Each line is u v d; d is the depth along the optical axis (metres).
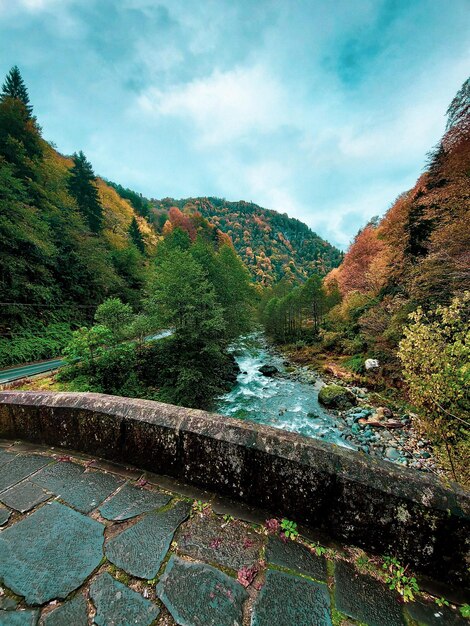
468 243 8.80
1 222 12.80
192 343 9.98
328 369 15.47
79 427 2.25
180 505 1.68
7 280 13.56
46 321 15.42
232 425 1.85
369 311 15.59
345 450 1.65
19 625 1.00
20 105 26.41
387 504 1.39
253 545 1.40
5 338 12.31
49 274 16.72
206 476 1.81
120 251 28.44
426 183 13.66
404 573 1.29
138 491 1.80
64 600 1.10
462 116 10.57
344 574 1.27
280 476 1.61
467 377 2.88
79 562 1.28
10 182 13.61
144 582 1.18
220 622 1.03
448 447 3.14
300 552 1.38
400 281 14.47
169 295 9.91
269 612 1.08
